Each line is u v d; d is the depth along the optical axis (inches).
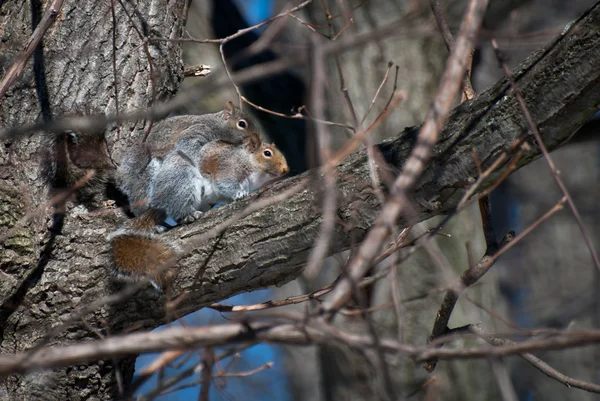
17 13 315.9
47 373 289.7
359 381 452.4
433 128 167.6
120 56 324.2
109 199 313.9
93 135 314.8
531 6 746.2
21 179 295.4
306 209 263.7
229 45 496.1
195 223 287.7
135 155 329.1
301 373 669.9
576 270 737.0
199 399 224.5
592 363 679.1
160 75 332.2
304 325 172.6
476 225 464.4
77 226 296.5
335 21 468.1
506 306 715.4
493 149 243.3
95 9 323.0
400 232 281.7
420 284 447.5
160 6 336.5
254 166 403.9
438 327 258.2
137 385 248.5
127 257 286.4
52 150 305.4
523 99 237.9
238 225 274.7
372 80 474.9
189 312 293.3
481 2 174.1
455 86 169.6
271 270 273.3
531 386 690.2
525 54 698.8
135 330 289.7
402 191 165.0
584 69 227.6
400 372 446.9
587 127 434.0
